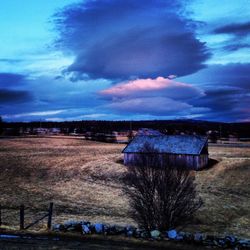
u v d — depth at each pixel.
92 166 71.19
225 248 19.53
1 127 153.12
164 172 26.28
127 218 36.12
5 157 79.38
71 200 45.19
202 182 58.09
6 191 49.44
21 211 25.41
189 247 19.64
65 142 116.94
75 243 19.75
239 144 111.38
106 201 44.81
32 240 20.28
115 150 96.94
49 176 62.16
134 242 20.27
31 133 161.25
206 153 70.81
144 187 26.52
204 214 39.03
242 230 33.84
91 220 34.44
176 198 26.17
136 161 28.12
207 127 196.50
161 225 25.80
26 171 65.50
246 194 50.53
